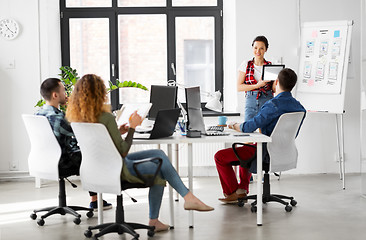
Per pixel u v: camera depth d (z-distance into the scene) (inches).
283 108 170.2
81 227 162.1
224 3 258.4
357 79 249.0
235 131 176.6
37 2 246.5
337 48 225.3
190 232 153.8
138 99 260.7
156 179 149.1
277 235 149.0
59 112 163.2
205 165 248.5
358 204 187.3
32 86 248.4
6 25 245.4
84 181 144.0
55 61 251.3
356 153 251.8
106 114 138.3
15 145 248.7
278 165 170.4
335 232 151.6
